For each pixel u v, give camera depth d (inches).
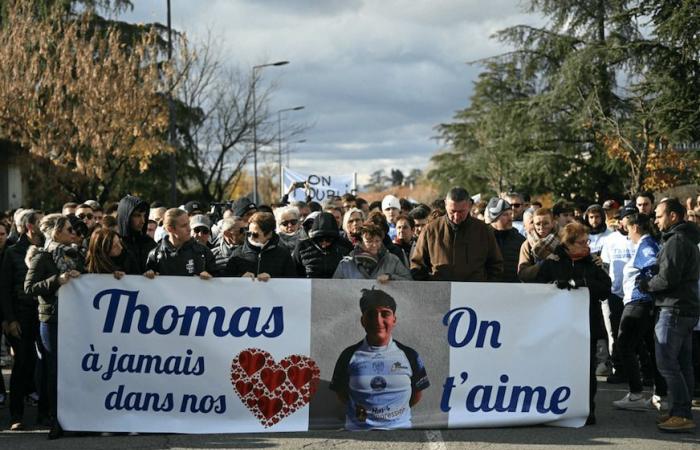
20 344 311.3
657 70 1221.7
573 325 299.0
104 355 291.9
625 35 1291.8
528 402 297.6
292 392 293.1
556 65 1512.1
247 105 1508.4
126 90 1112.8
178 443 279.6
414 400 294.2
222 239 355.9
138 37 1349.7
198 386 293.0
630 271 331.9
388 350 293.7
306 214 460.4
